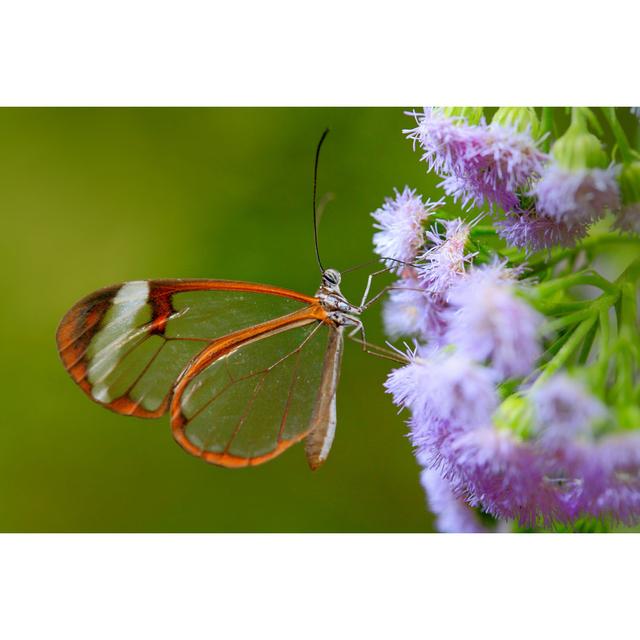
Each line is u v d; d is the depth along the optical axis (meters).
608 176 0.22
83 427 0.30
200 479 0.29
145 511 0.29
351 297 0.28
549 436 0.22
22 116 0.30
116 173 0.30
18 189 0.30
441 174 0.23
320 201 0.29
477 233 0.23
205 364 0.24
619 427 0.22
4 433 0.30
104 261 0.30
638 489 0.22
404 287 0.24
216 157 0.29
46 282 0.30
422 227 0.24
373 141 0.28
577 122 0.22
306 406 0.25
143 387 0.24
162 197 0.29
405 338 0.24
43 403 0.30
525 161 0.22
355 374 0.29
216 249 0.29
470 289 0.22
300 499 0.29
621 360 0.22
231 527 0.29
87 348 0.24
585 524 0.23
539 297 0.22
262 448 0.25
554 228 0.22
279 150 0.29
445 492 0.25
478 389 0.22
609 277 0.23
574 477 0.22
